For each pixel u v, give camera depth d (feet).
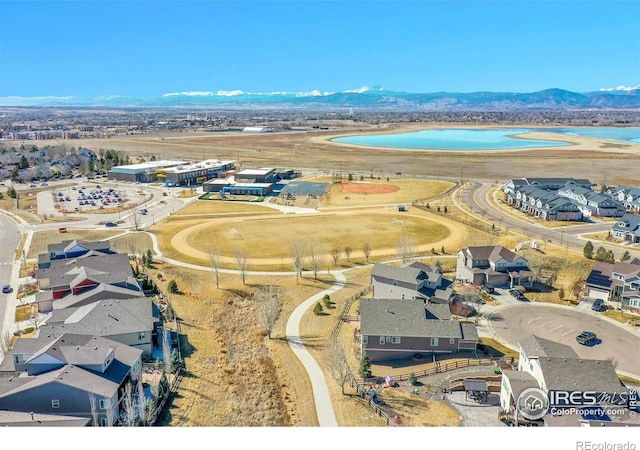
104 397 148.25
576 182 516.73
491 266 273.95
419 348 196.75
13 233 383.04
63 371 153.38
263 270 299.17
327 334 219.00
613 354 197.36
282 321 232.53
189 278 284.20
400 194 538.06
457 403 162.30
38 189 570.87
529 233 382.01
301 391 174.19
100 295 224.94
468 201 501.56
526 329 219.82
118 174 633.61
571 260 308.19
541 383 150.82
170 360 187.01
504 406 156.97
